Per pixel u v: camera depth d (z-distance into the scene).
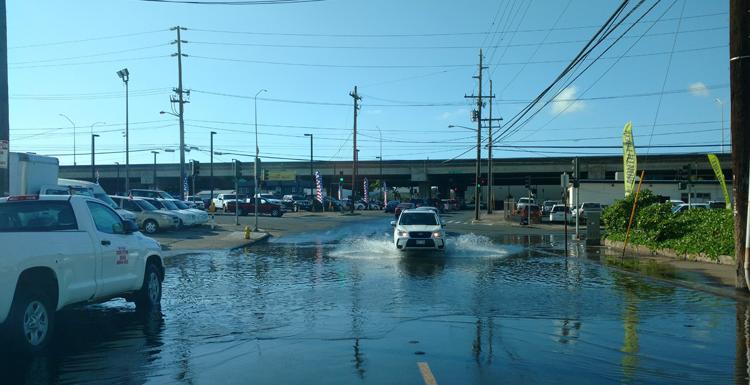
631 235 22.53
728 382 6.31
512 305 10.67
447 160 91.44
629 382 6.27
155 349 7.59
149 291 10.27
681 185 40.59
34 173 21.06
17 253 7.01
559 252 21.45
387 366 6.80
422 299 11.25
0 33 12.38
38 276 7.44
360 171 94.06
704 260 17.72
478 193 51.34
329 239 27.89
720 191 51.53
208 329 8.71
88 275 8.30
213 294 11.87
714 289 12.27
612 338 8.22
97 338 8.16
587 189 49.69
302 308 10.34
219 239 25.78
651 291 12.45
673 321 9.40
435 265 17.09
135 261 9.67
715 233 18.02
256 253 20.80
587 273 15.38
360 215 60.47
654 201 24.16
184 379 6.36
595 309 10.36
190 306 10.56
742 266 11.95
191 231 30.23
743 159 12.01
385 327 8.81
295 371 6.62
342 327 8.82
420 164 92.69
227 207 57.47
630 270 15.81
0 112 12.34
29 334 7.27
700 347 7.79
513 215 49.31
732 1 11.97
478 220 50.09
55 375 6.51
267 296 11.60
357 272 15.37
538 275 14.95
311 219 48.38
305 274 14.97
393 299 11.24
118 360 7.09
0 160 12.26
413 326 8.89
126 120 48.41
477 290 12.39
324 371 6.61
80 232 8.30
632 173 24.25
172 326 8.92
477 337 8.20
